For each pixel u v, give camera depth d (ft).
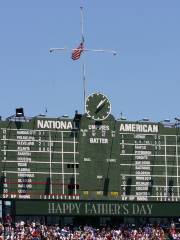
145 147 466.29
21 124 447.01
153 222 490.90
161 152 468.75
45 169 448.24
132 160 463.42
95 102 457.68
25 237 453.17
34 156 447.42
